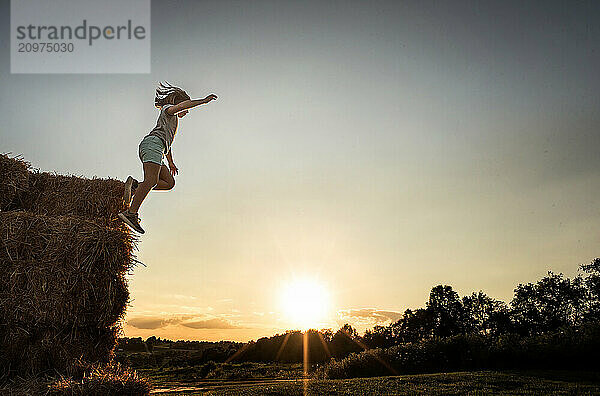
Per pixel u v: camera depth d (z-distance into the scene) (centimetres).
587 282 3916
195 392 1277
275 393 1082
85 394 584
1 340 624
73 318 652
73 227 664
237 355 4703
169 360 4431
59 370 644
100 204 773
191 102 641
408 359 1914
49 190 785
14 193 755
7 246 634
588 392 1027
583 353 1698
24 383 602
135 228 615
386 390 1109
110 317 679
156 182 628
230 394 1105
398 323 4603
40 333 643
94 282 660
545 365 1742
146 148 623
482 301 4375
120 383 608
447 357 1888
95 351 677
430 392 1066
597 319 3725
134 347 4738
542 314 4050
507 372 1509
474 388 1125
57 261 647
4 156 761
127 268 705
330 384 1262
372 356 1948
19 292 633
